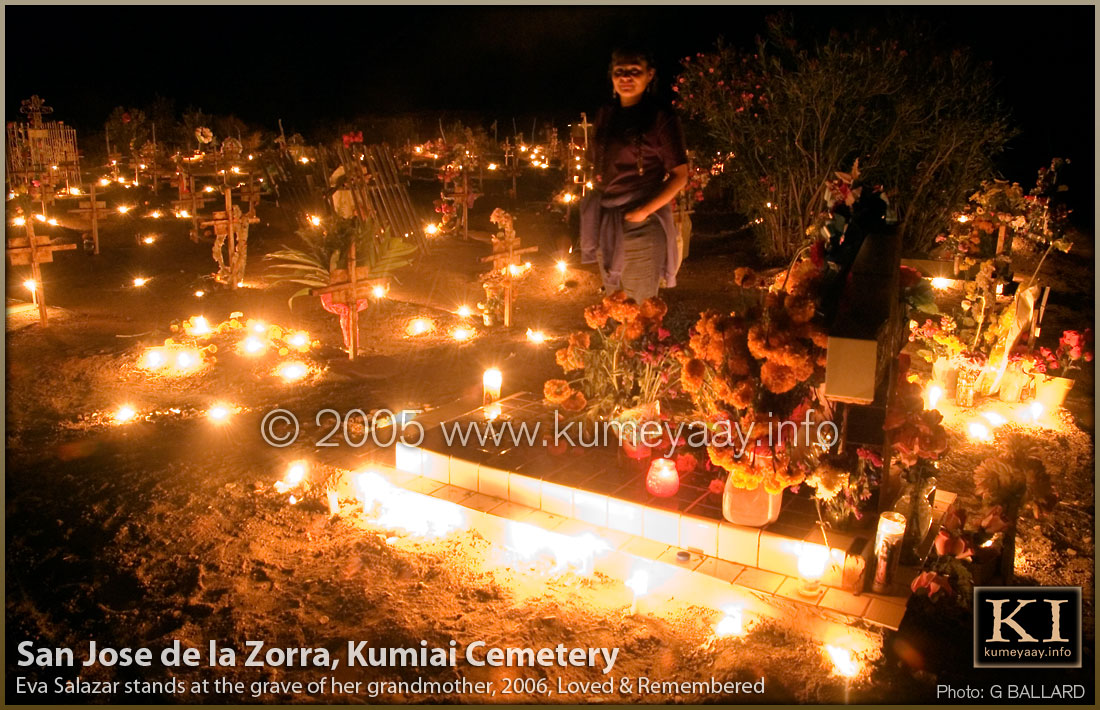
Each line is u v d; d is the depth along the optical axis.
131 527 5.87
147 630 4.76
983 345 8.60
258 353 9.95
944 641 4.45
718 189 21.50
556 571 5.29
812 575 4.59
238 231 13.33
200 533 5.81
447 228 18.05
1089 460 6.97
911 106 13.42
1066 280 13.88
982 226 10.82
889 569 4.61
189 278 14.03
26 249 10.80
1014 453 4.95
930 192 14.18
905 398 5.25
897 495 5.32
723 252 16.30
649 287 6.77
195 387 8.87
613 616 4.88
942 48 14.14
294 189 18.61
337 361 9.76
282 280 14.01
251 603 5.01
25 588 5.14
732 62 15.05
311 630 4.76
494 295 11.52
